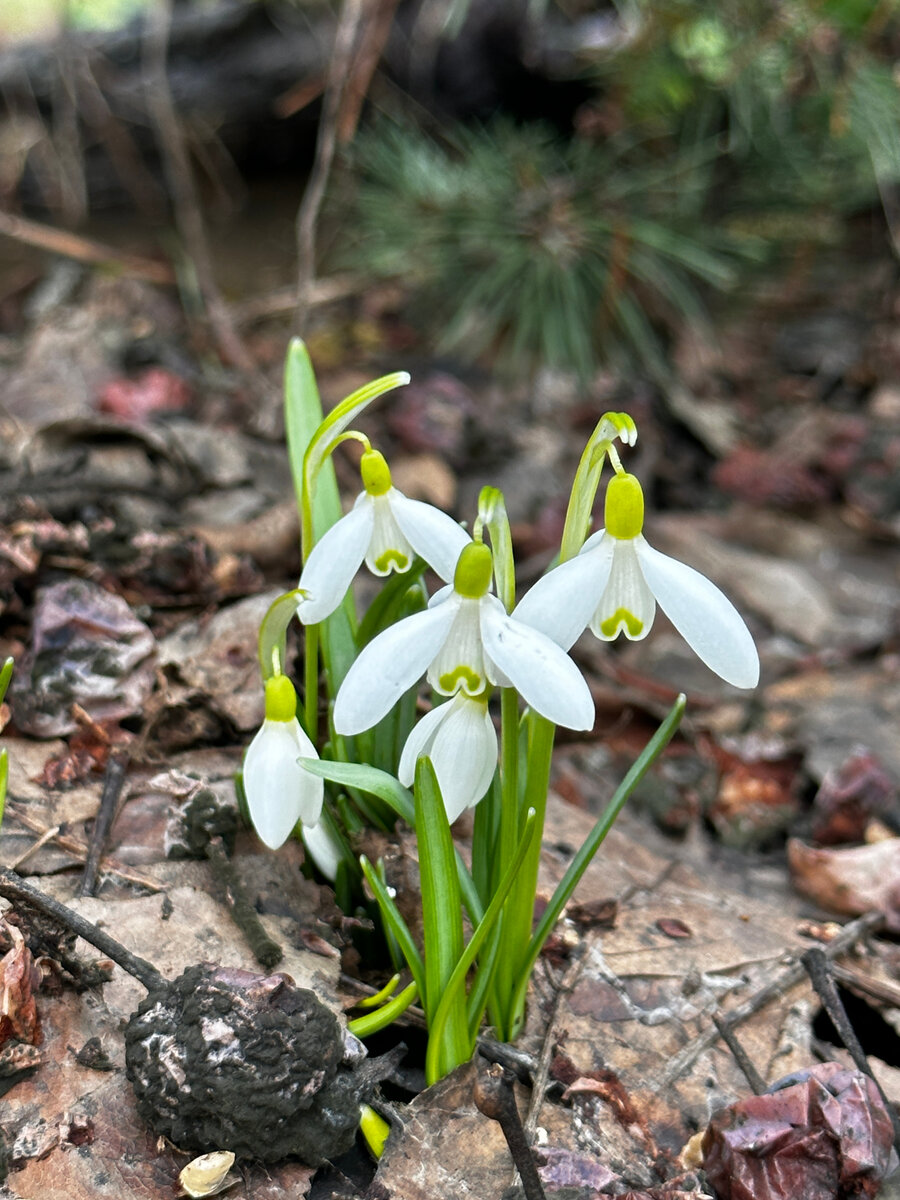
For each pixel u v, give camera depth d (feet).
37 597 0.80
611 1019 0.65
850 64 1.47
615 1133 0.58
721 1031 0.63
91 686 0.75
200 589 0.89
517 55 2.35
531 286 1.68
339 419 0.52
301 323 1.28
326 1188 0.54
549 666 0.43
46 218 2.33
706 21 1.51
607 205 1.72
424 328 1.88
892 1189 0.56
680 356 1.85
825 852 0.84
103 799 0.68
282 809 0.52
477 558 0.43
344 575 0.50
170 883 0.64
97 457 1.01
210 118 2.42
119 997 0.57
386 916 0.55
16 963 0.54
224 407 1.44
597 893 0.75
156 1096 0.50
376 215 1.77
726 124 1.76
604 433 0.44
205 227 2.33
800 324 2.10
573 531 0.47
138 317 1.70
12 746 0.73
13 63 2.34
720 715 1.07
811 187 1.77
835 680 1.14
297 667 0.81
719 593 0.44
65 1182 0.50
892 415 1.76
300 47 2.41
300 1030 0.51
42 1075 0.54
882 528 1.47
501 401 1.66
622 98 1.70
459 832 0.76
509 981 0.59
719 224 1.84
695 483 1.57
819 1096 0.56
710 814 0.94
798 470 1.55
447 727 0.48
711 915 0.75
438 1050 0.55
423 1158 0.54
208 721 0.77
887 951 0.77
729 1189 0.55
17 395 1.36
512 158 1.76
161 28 1.59
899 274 2.10
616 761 0.98
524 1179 0.49
